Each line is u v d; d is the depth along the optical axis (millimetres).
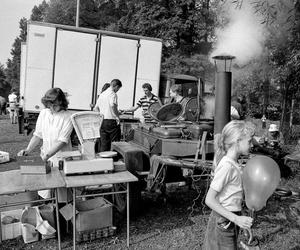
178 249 3428
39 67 8016
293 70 8789
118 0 21766
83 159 3398
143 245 3494
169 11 18891
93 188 4648
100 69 8430
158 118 4570
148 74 8812
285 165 5527
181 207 4547
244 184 2238
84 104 8391
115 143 4660
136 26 19406
